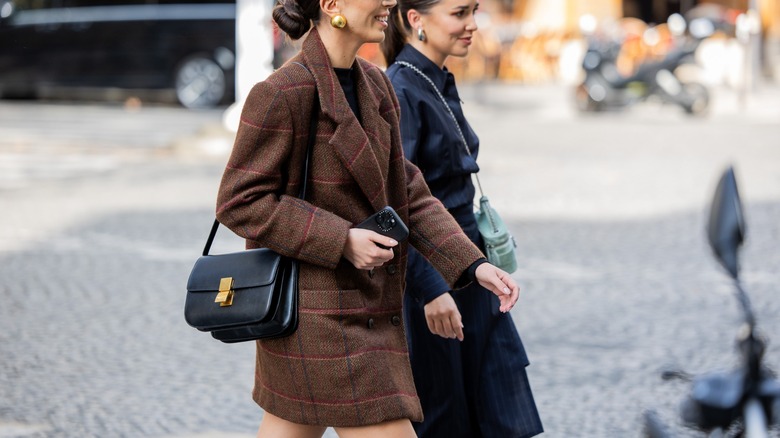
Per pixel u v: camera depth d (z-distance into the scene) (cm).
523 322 1112
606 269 1346
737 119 3275
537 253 1436
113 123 2903
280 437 486
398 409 469
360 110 480
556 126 3097
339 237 457
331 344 467
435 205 506
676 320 1116
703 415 368
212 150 2392
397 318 489
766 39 4609
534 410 600
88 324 1105
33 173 2128
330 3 469
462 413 594
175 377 943
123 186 1980
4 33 3241
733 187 378
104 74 3231
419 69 592
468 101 3806
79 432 808
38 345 1032
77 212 1717
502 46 4550
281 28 479
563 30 4622
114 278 1295
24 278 1291
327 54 474
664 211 1744
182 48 3222
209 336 1073
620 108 3478
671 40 3659
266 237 462
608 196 1884
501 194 1903
